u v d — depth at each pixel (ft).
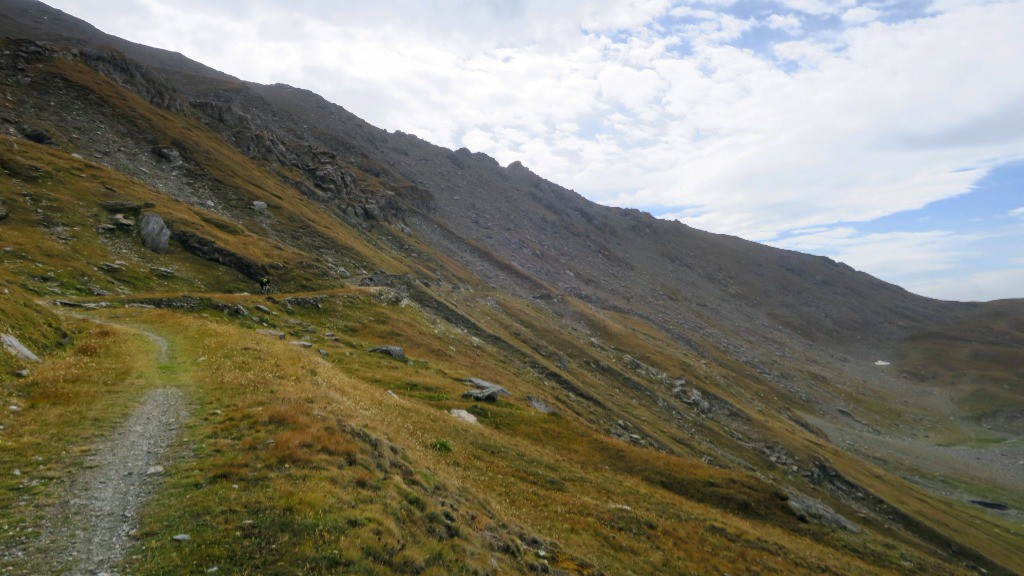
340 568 39.01
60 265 204.54
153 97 492.54
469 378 217.77
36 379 78.69
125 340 121.19
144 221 266.98
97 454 57.82
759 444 377.09
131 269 231.30
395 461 66.54
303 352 146.10
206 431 65.98
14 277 176.45
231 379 95.04
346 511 46.62
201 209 346.74
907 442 577.84
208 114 556.51
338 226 482.69
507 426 157.17
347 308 278.26
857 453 486.79
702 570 90.53
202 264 270.26
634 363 490.49
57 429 63.31
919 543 261.44
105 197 284.41
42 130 333.83
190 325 151.02
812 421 579.89
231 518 43.55
